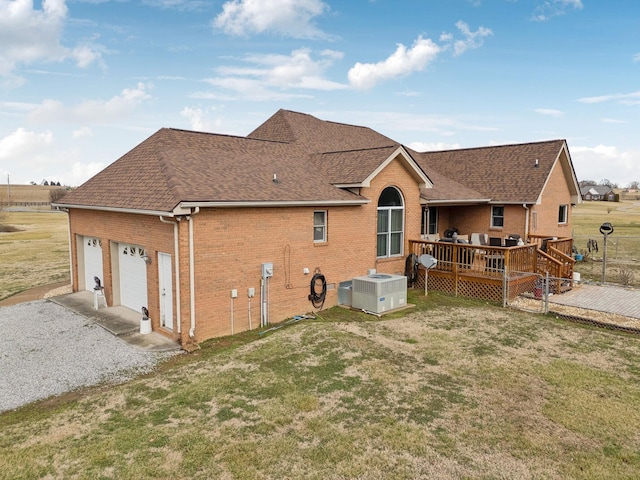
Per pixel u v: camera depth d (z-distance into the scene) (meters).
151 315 12.09
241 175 13.19
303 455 5.84
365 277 14.23
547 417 6.90
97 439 6.33
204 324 11.20
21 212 73.44
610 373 8.71
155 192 11.43
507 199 19.56
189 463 5.69
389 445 6.07
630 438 6.32
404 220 16.91
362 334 11.16
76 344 10.91
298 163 16.27
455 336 11.07
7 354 10.31
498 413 7.01
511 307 14.12
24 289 18.19
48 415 7.27
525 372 8.72
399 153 15.95
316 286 13.99
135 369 9.42
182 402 7.45
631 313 12.99
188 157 13.45
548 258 15.79
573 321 12.64
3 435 6.62
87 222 15.34
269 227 12.50
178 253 10.62
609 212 70.94
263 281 12.38
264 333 11.85
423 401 7.40
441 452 5.91
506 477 5.41
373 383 8.10
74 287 16.75
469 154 23.91
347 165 15.77
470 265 15.77
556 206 22.17
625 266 22.47
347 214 14.79
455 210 21.83
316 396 7.57
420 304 14.70
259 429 6.50
